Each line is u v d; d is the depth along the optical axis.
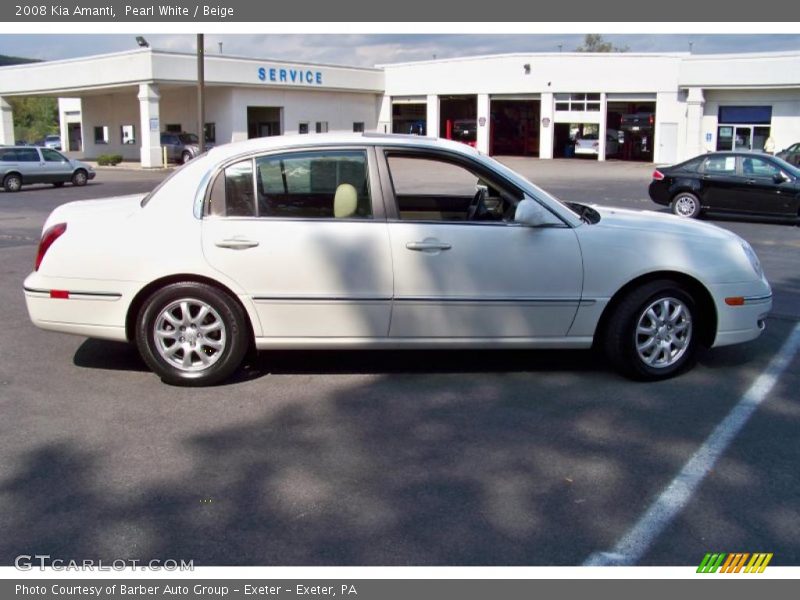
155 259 5.06
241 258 5.06
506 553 3.33
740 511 3.67
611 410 4.93
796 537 3.46
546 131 44.34
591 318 5.31
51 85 43.72
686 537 3.45
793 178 15.07
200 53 24.41
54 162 26.98
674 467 4.12
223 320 5.17
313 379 5.47
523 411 4.89
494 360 5.92
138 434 4.52
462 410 4.90
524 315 5.25
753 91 38.19
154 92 38.28
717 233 5.61
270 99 43.03
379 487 3.88
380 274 5.10
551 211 5.26
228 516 3.61
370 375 5.56
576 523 3.56
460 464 4.14
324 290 5.10
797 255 11.52
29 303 5.22
